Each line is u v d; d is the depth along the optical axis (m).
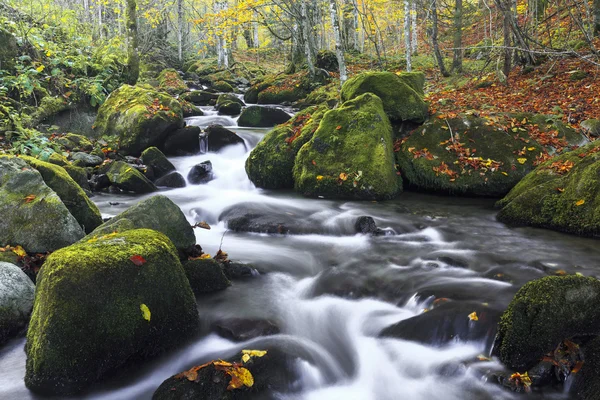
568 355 3.20
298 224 6.48
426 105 9.18
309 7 21.78
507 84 13.09
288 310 4.29
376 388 3.44
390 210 7.23
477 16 21.58
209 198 8.27
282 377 3.34
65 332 3.07
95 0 26.06
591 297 3.26
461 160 8.10
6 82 9.82
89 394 3.18
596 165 6.01
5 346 3.69
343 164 8.05
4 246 4.61
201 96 17.45
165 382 3.12
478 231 6.25
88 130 11.47
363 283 4.80
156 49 28.36
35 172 5.05
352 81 9.65
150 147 9.86
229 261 5.08
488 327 3.65
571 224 5.92
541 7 16.75
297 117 10.38
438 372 3.45
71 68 13.10
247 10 19.77
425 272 4.94
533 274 4.73
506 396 3.11
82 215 5.54
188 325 3.70
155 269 3.48
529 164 7.89
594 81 11.15
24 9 13.49
